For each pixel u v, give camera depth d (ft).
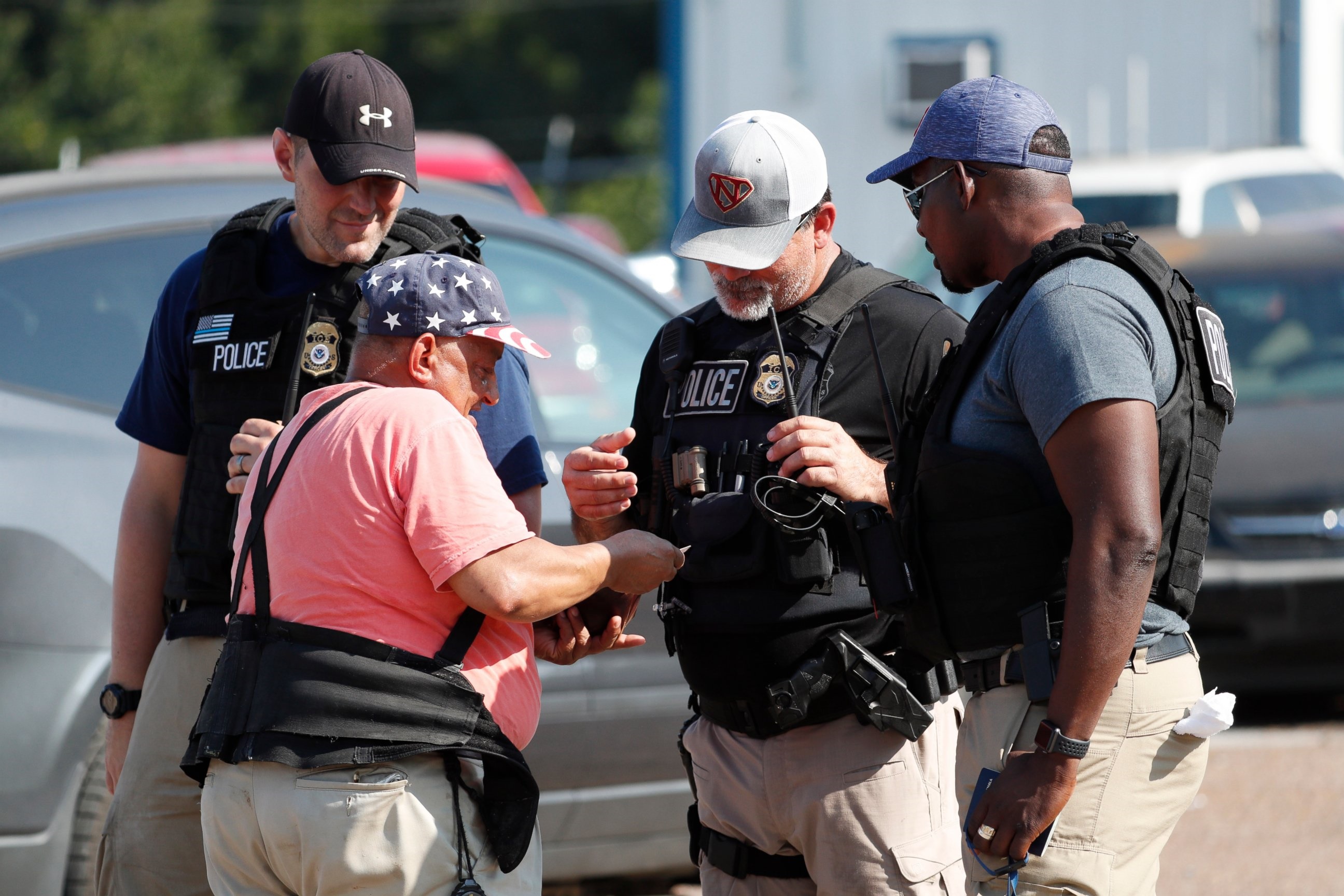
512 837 31.22
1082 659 28.17
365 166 35.76
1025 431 30.81
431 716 30.17
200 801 37.09
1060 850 30.73
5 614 44.65
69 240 48.91
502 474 37.35
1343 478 77.77
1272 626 76.84
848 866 36.40
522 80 433.48
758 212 36.06
